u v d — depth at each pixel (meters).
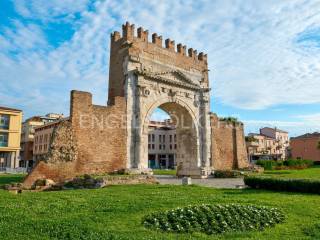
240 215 11.20
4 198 15.77
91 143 28.48
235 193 18.75
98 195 16.97
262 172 43.16
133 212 12.30
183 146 40.56
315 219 11.59
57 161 26.28
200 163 38.94
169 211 11.59
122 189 20.30
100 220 10.85
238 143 44.97
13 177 36.06
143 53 34.16
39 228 9.59
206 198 16.05
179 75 37.59
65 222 10.35
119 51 33.91
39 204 13.88
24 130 88.56
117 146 30.22
